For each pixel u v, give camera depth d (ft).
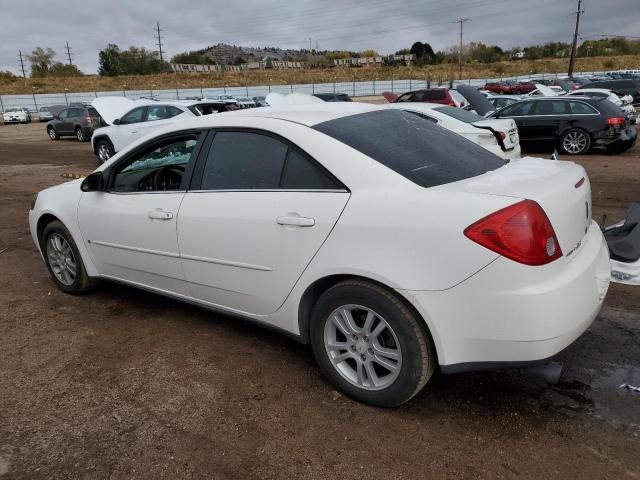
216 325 13.14
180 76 259.39
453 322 8.27
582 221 9.23
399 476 7.83
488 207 8.02
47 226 15.23
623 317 12.76
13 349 12.16
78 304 14.75
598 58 276.82
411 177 9.06
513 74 257.96
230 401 9.87
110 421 9.37
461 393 9.90
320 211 9.33
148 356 11.66
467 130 28.71
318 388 10.23
